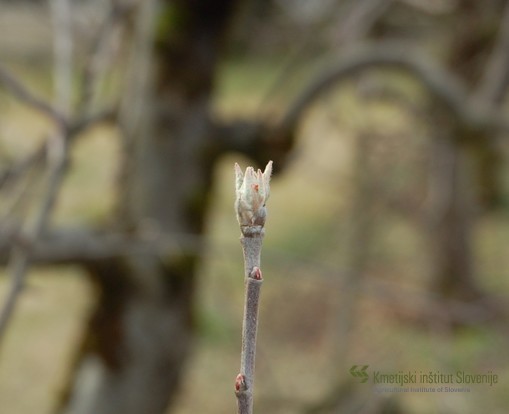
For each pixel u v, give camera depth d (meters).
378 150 10.69
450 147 9.30
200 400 9.77
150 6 5.79
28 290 4.76
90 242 5.32
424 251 13.16
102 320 6.04
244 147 6.11
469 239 12.80
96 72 4.53
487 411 6.07
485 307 8.36
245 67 14.39
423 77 6.23
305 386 8.55
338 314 9.05
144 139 5.94
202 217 6.24
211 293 10.11
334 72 6.03
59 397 6.30
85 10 6.11
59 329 11.44
